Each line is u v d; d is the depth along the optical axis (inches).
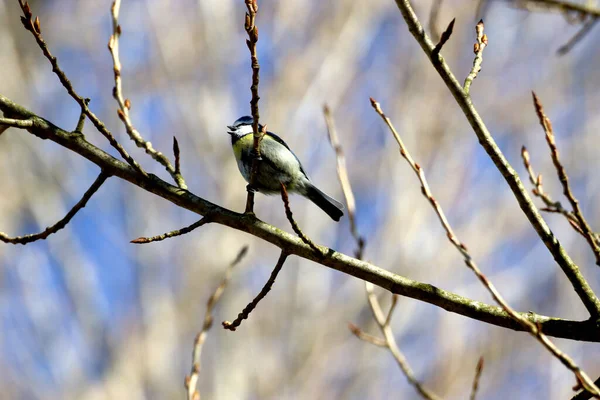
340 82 546.0
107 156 197.3
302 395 460.1
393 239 496.1
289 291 497.0
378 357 485.1
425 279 487.8
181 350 475.2
